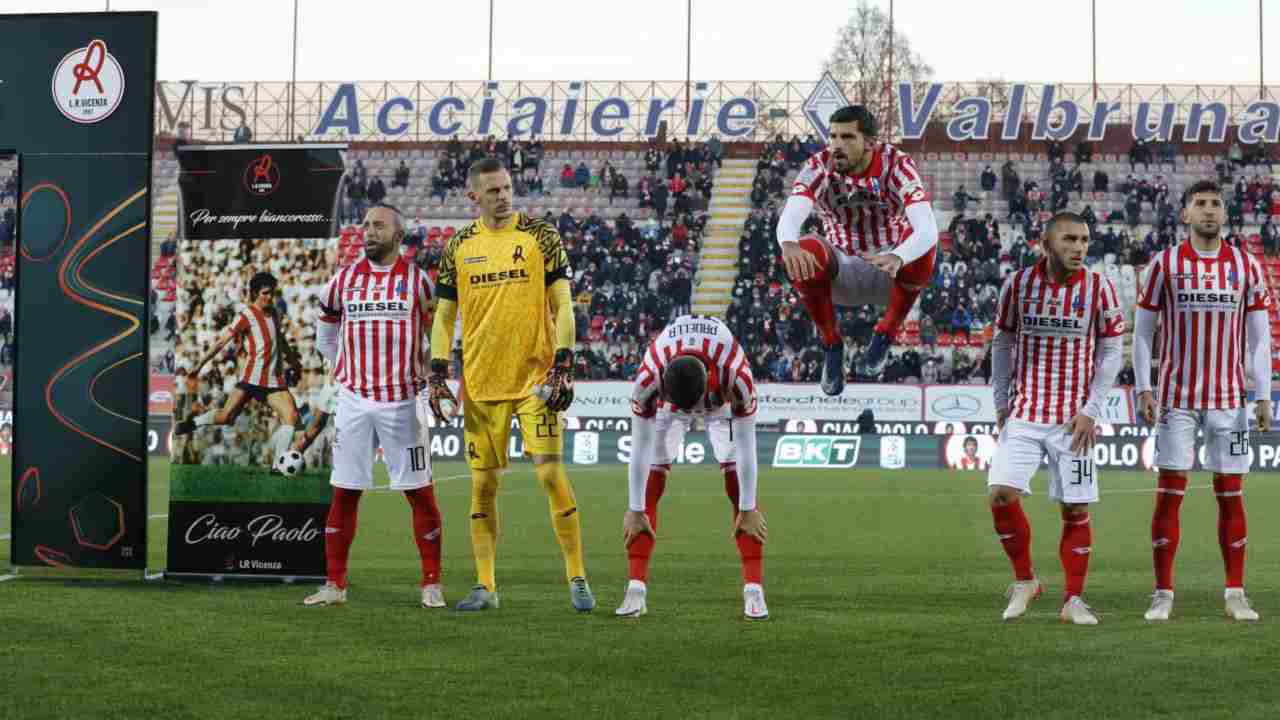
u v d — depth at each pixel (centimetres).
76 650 758
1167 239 4088
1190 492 2336
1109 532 1627
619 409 3369
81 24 1072
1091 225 4116
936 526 1683
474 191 931
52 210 1079
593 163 4494
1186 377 930
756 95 4419
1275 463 3050
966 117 4281
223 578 1096
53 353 1081
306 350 1071
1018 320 916
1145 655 758
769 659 741
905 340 3678
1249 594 1056
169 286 3962
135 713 606
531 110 4394
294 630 837
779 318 3700
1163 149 4322
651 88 4406
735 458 903
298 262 1069
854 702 634
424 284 974
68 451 1080
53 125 1077
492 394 938
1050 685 673
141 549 1076
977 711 616
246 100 4447
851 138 713
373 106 4391
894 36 5422
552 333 957
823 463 3089
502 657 744
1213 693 655
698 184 4381
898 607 968
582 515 1819
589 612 932
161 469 2744
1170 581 930
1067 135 4250
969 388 3334
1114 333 899
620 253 4019
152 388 3603
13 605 940
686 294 3869
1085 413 898
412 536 1511
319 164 1068
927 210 701
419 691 654
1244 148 4331
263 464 1077
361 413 960
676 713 611
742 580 1134
